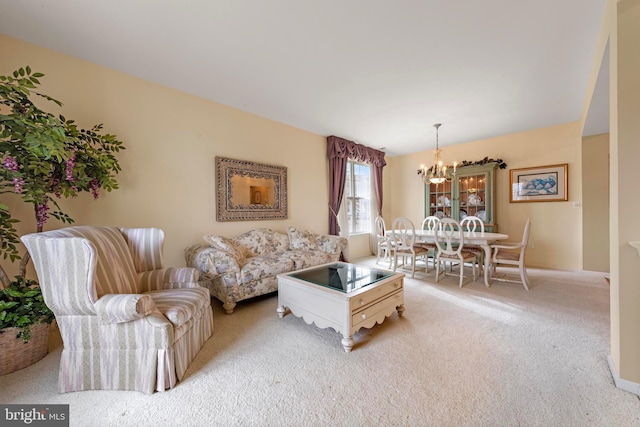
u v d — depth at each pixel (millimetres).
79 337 1488
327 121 3945
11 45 2031
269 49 2195
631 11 1375
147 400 1396
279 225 3969
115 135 2346
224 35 2018
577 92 3004
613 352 1565
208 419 1271
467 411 1292
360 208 5594
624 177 1396
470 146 5082
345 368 1657
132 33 1992
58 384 1472
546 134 4281
